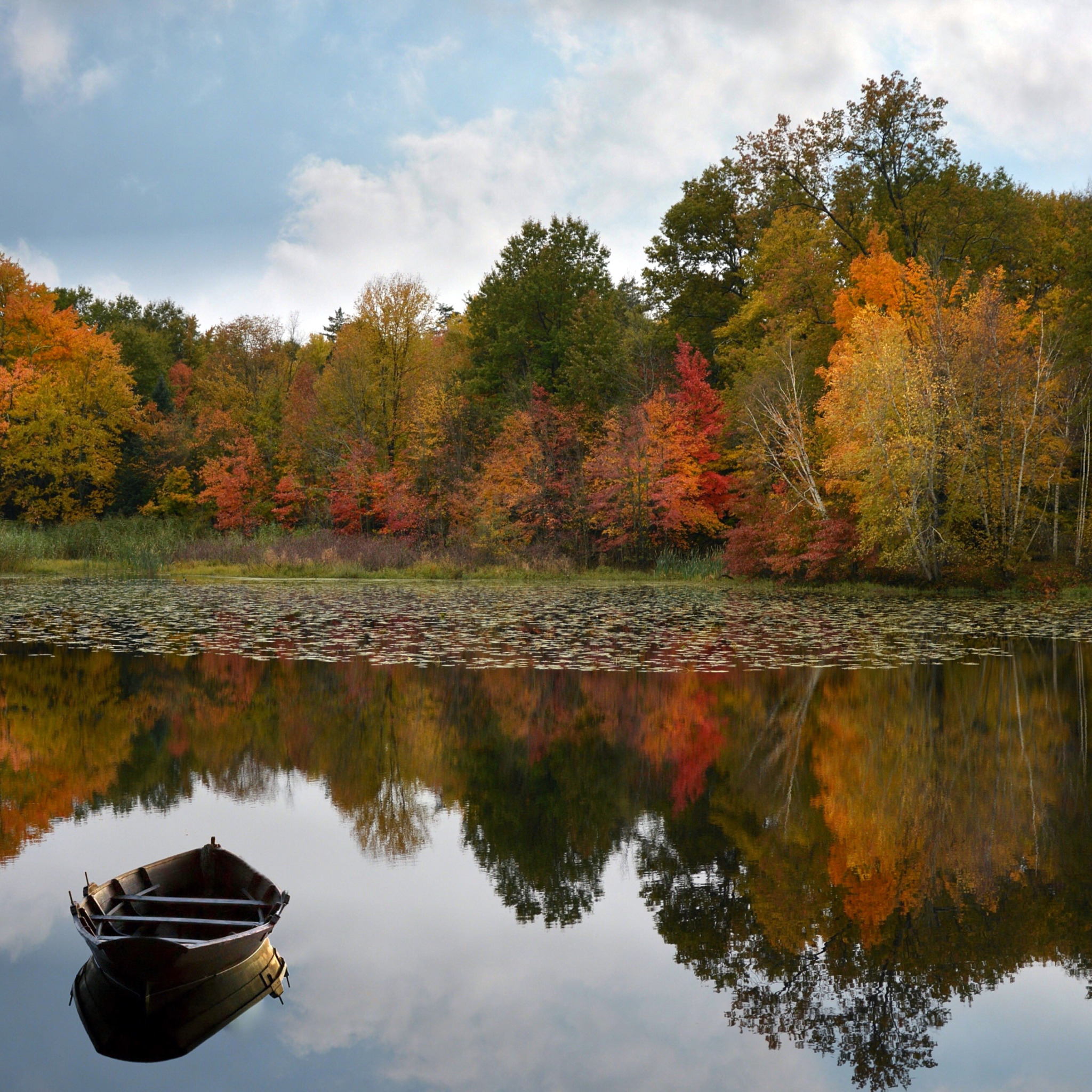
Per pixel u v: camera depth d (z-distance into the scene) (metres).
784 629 19.75
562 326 47.34
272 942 5.85
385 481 42.19
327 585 32.25
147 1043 4.75
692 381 39.28
